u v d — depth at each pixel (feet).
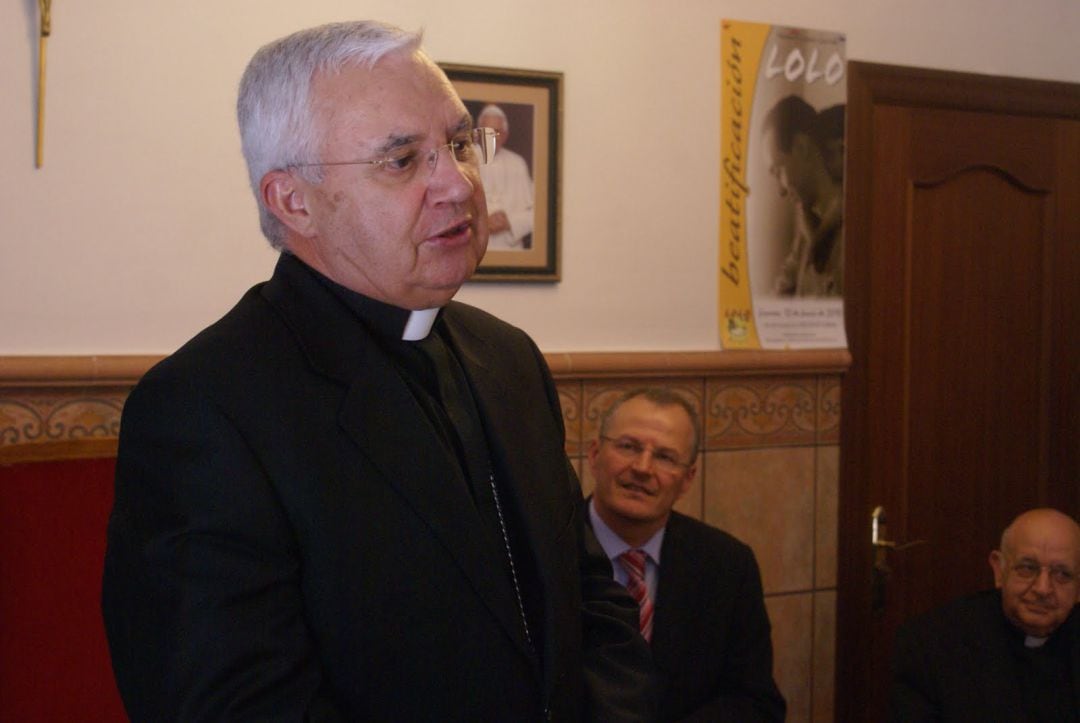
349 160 3.45
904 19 9.72
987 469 10.34
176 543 3.21
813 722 9.62
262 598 3.21
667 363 8.78
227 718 3.03
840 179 9.53
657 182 8.85
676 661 7.07
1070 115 10.37
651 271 8.86
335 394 3.49
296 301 3.66
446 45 8.09
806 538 9.53
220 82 7.45
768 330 9.30
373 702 3.34
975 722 7.63
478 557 3.50
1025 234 10.38
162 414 3.34
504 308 8.36
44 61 6.93
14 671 6.31
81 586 6.49
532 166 8.34
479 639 3.45
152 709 3.18
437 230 3.51
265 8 7.55
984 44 10.04
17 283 6.96
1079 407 10.43
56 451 6.57
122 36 7.17
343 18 7.78
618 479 7.06
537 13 8.37
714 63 9.00
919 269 9.98
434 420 3.67
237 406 3.34
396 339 3.71
